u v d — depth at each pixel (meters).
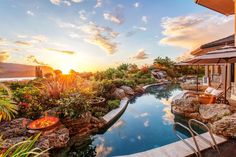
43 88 6.34
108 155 3.88
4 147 3.15
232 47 4.23
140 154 3.10
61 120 4.81
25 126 4.24
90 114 5.44
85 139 4.66
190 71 26.03
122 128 5.50
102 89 8.68
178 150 3.14
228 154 2.88
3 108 2.54
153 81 19.02
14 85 7.03
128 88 11.73
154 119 6.30
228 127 3.57
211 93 7.03
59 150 3.99
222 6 6.31
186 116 6.14
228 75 8.24
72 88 6.79
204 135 3.72
